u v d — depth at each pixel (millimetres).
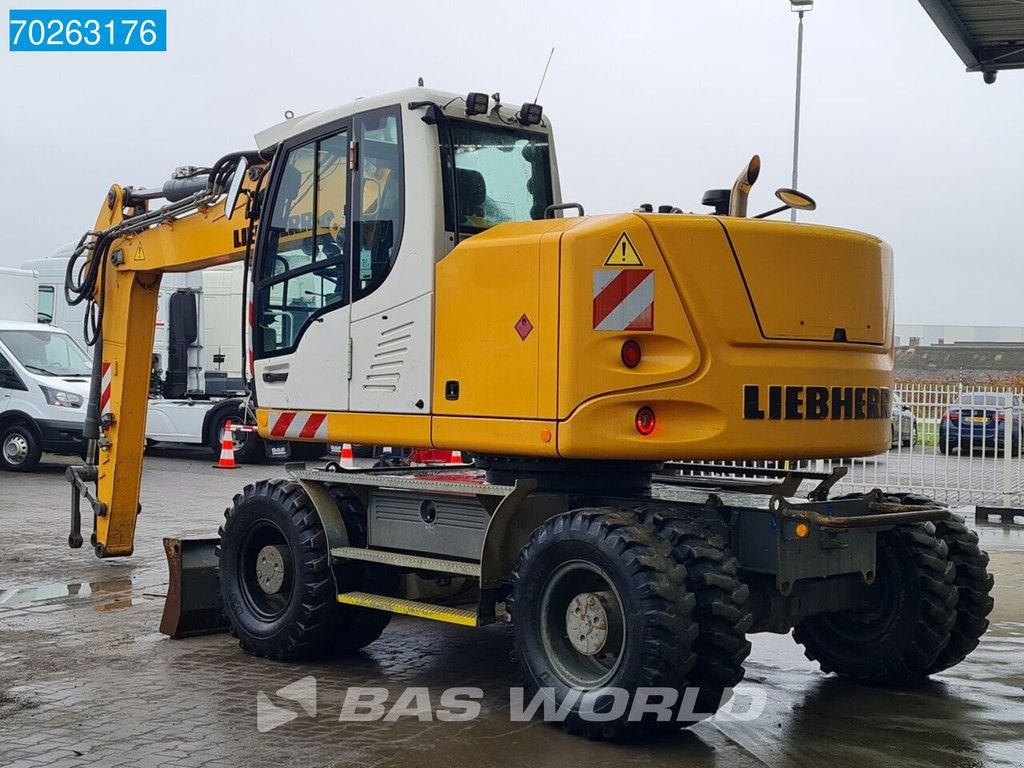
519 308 5949
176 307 19062
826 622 6840
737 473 7266
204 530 12234
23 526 12508
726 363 5762
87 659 7113
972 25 12062
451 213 6512
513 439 5945
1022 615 8594
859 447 6305
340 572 6965
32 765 5172
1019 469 14461
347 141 6914
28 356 18766
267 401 7391
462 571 6145
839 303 6164
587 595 5641
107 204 9680
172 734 5633
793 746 5535
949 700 6367
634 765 5234
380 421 6625
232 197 7883
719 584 5434
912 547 6480
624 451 5688
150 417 20750
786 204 6324
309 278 7137
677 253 5715
